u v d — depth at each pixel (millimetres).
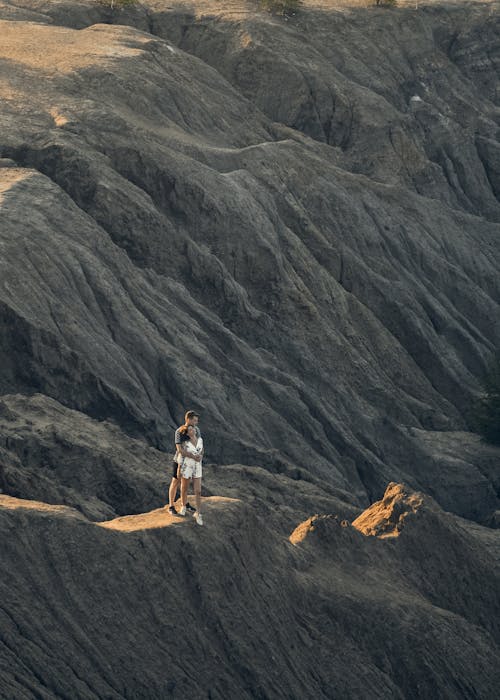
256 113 97500
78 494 42906
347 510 53969
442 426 76562
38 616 30031
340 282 82938
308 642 35594
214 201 73875
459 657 38469
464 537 45469
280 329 72062
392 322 83312
